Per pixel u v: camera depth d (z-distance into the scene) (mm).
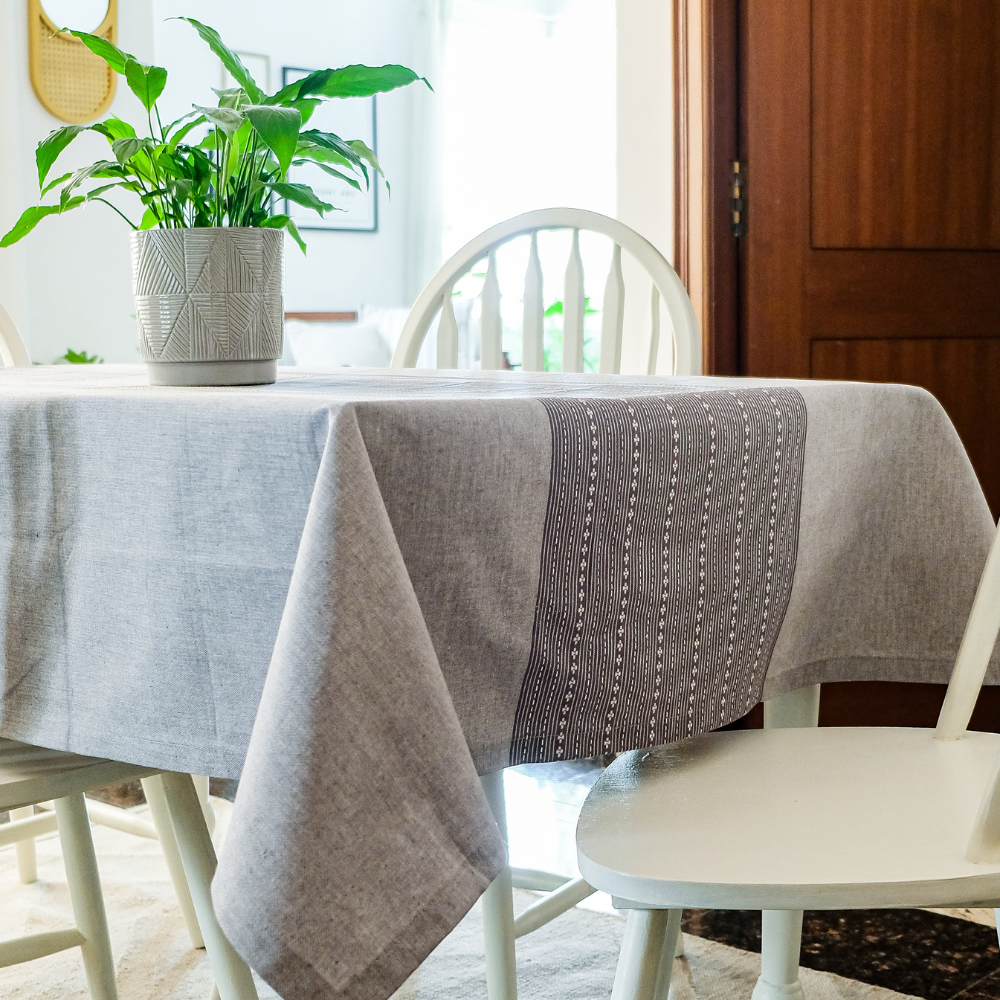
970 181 2352
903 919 1679
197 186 1025
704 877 741
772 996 1206
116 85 4383
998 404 2402
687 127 2303
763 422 876
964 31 2316
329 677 586
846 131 2295
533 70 7008
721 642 881
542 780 2271
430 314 1784
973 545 1053
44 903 1732
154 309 1020
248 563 658
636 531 780
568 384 1043
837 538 1025
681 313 1638
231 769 679
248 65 6051
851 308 2324
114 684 723
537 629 735
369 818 597
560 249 6707
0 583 763
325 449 606
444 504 664
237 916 587
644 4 2623
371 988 594
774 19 2248
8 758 915
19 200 4176
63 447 731
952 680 1013
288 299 6359
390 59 6664
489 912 1041
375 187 6699
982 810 756
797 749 984
